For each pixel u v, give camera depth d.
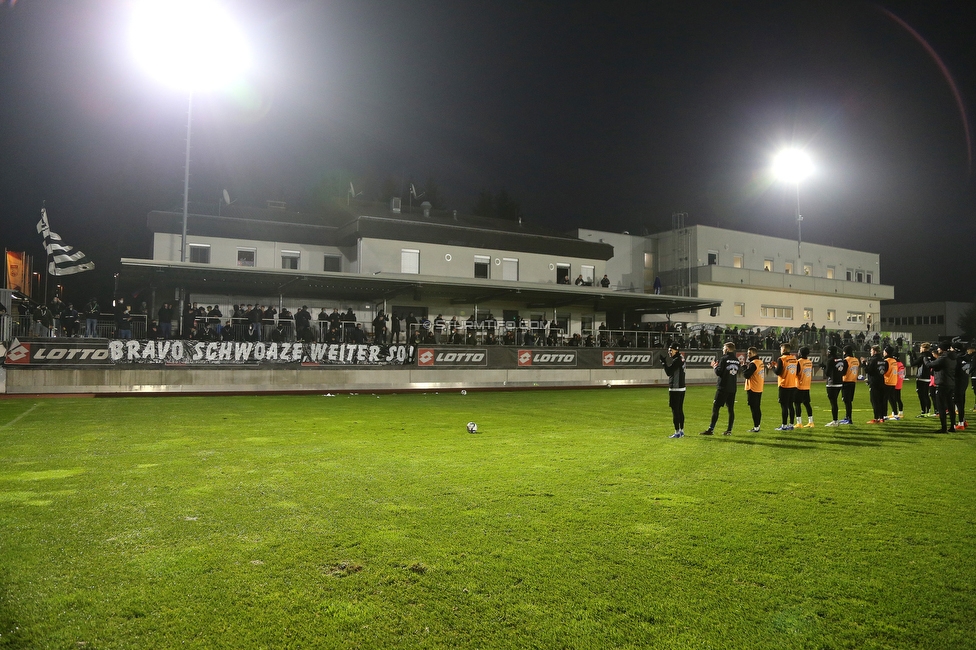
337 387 27.42
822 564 5.34
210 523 6.38
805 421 16.20
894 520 6.63
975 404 20.52
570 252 39.50
